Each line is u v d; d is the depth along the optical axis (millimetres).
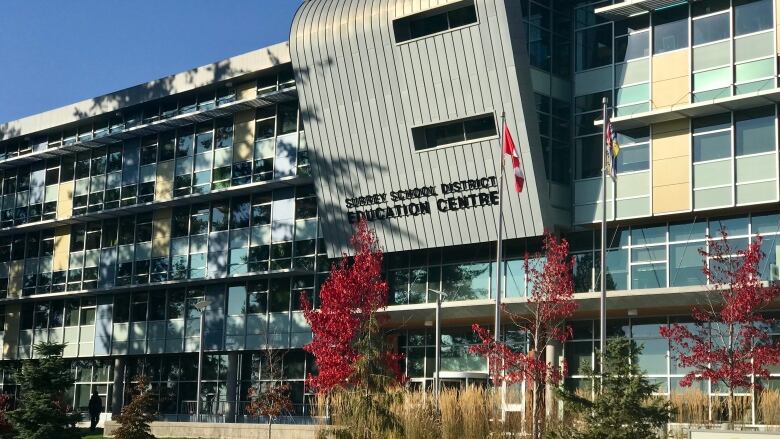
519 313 39469
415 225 40875
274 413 41031
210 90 50125
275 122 47281
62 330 56688
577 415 23062
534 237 39438
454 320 41750
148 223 52875
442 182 39688
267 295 47344
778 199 33656
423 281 42469
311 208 46000
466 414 26297
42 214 58188
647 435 20938
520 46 37188
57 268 57375
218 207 49719
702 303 34594
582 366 21969
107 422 42781
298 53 42125
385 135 40688
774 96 33406
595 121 36562
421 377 43188
